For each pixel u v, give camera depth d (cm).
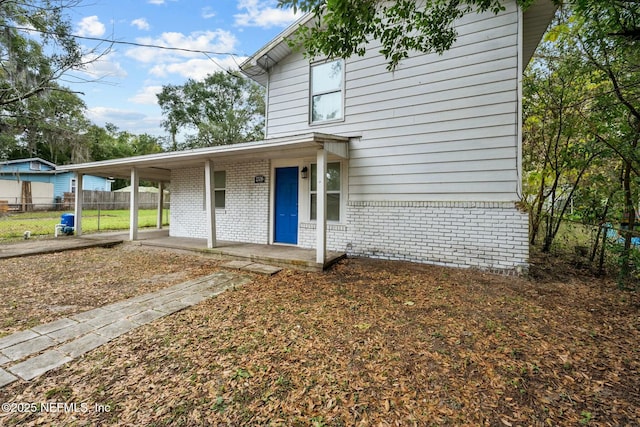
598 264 521
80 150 1288
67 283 483
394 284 463
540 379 224
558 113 576
